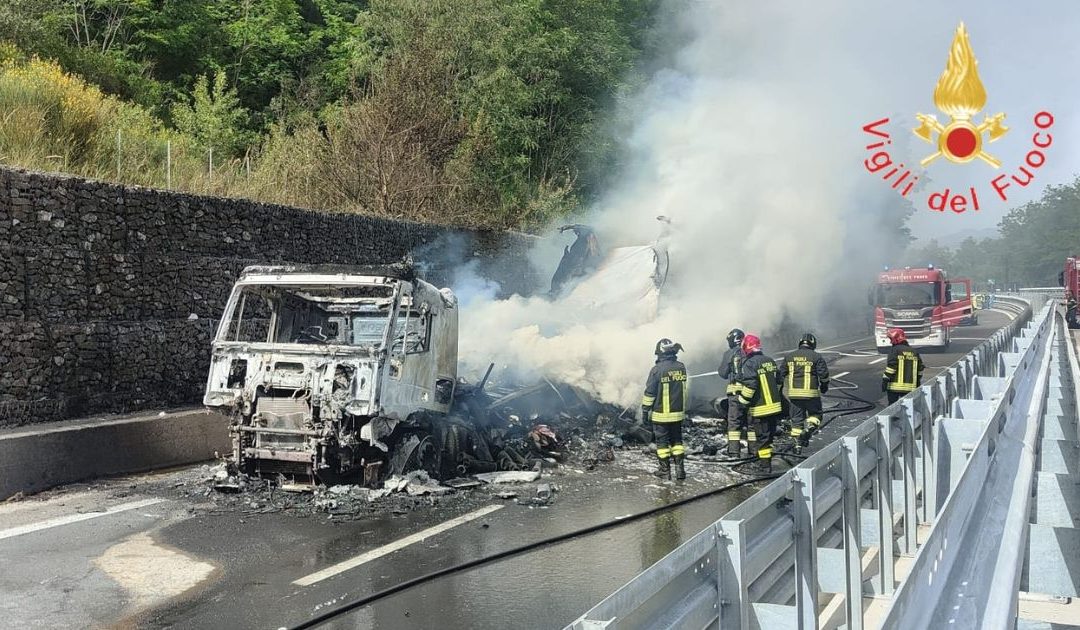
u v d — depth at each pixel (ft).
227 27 95.55
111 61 73.00
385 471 28.27
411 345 29.12
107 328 34.96
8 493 25.75
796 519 13.12
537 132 88.58
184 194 39.60
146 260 37.50
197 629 16.15
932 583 7.95
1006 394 17.84
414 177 65.05
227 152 72.18
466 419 33.06
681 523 25.43
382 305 32.96
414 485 27.84
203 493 27.09
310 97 89.25
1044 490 14.11
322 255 48.19
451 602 18.13
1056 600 17.19
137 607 17.20
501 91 85.61
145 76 80.18
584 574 20.25
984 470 11.93
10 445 25.90
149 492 27.17
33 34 65.10
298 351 27.25
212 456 33.71
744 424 38.06
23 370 31.32
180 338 38.55
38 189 32.65
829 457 14.64
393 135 65.36
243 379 27.71
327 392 26.50
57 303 33.35
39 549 20.89
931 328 90.79
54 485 27.37
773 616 10.71
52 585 18.29
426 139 67.26
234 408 27.22
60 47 67.21
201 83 75.82
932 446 23.50
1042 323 51.60
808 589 13.09
